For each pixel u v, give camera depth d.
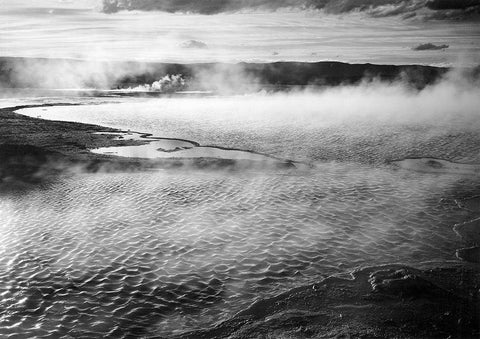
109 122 34.94
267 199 16.70
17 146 23.95
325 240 13.07
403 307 9.56
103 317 9.61
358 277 10.82
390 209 15.49
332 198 16.72
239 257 12.13
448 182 18.70
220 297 10.30
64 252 12.66
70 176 20.34
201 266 11.70
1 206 16.70
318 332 8.84
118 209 15.97
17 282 11.06
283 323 9.17
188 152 24.58
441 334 8.70
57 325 9.34
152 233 13.80
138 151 24.80
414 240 13.01
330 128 31.81
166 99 52.34
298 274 11.19
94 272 11.50
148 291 10.58
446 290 10.17
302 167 21.39
